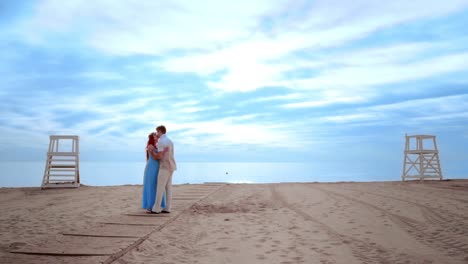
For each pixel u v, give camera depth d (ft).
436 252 17.63
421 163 60.23
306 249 18.47
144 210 30.53
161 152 28.27
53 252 16.76
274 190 48.14
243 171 336.08
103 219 25.90
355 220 25.76
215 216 28.07
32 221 25.79
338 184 56.29
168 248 18.78
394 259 16.65
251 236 21.42
